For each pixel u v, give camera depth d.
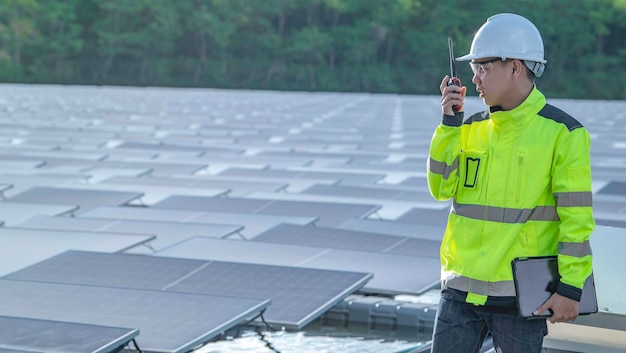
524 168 5.79
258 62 139.25
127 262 11.34
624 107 84.31
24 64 135.12
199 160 27.03
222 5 138.25
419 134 40.94
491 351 8.34
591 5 136.12
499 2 137.12
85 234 13.24
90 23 139.00
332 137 38.47
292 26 141.62
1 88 102.81
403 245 13.43
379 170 24.56
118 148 30.89
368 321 10.88
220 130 41.56
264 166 25.25
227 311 9.24
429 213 16.95
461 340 5.97
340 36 138.75
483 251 5.84
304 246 12.92
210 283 10.52
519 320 5.80
